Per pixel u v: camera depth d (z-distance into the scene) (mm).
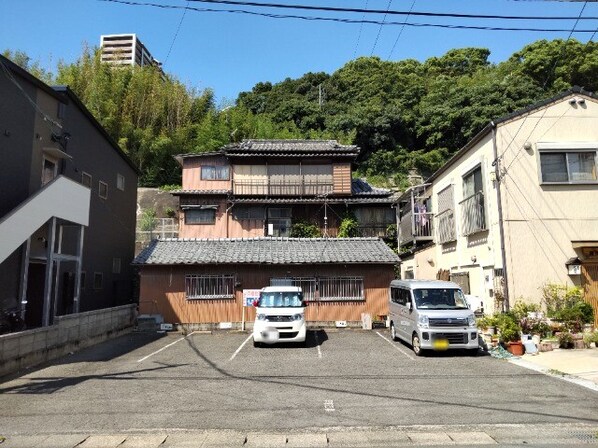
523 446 4984
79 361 10531
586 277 12461
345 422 5945
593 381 7922
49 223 11789
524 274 12469
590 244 12320
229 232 25344
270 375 8883
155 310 16391
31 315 13961
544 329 11469
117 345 13109
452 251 16922
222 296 16578
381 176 38656
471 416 6109
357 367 9633
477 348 10914
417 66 55750
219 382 8305
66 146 15031
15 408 6719
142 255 16906
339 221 25531
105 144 18875
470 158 15188
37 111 13461
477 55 55625
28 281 14102
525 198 12828
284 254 17016
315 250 17516
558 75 38125
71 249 15859
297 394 7398
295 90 51188
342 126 40500
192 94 39406
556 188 12930
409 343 11836
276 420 6055
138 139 32969
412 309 11555
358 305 16703
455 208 16562
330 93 48938
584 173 13070
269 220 25406
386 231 25297
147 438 5406
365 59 53688
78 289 13148
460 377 8531
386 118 40812
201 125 35812
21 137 12633
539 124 13195
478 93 38781
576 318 11477
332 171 25766
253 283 16688
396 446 5066
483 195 13906
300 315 12859
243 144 27172
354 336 14547
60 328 11234
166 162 34188
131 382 8344
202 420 6082
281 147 26562
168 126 36031
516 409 6398
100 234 18328
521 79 38188
